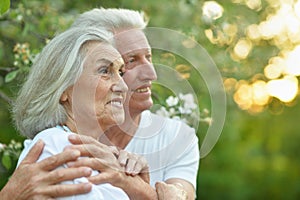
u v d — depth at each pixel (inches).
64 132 100.7
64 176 95.7
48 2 172.9
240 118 323.0
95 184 97.8
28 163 98.7
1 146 143.4
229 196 355.3
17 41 173.6
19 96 105.7
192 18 185.3
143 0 182.4
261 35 267.9
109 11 115.9
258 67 268.2
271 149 410.0
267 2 263.1
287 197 404.8
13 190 97.4
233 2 227.1
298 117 408.2
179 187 116.0
